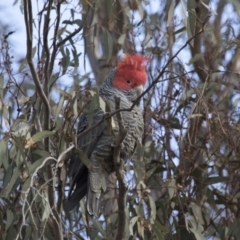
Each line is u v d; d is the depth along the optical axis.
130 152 10.19
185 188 10.98
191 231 10.41
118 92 9.92
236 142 11.11
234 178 11.32
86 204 9.78
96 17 11.86
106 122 9.11
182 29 11.45
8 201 9.34
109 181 11.10
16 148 8.87
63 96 9.09
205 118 10.88
